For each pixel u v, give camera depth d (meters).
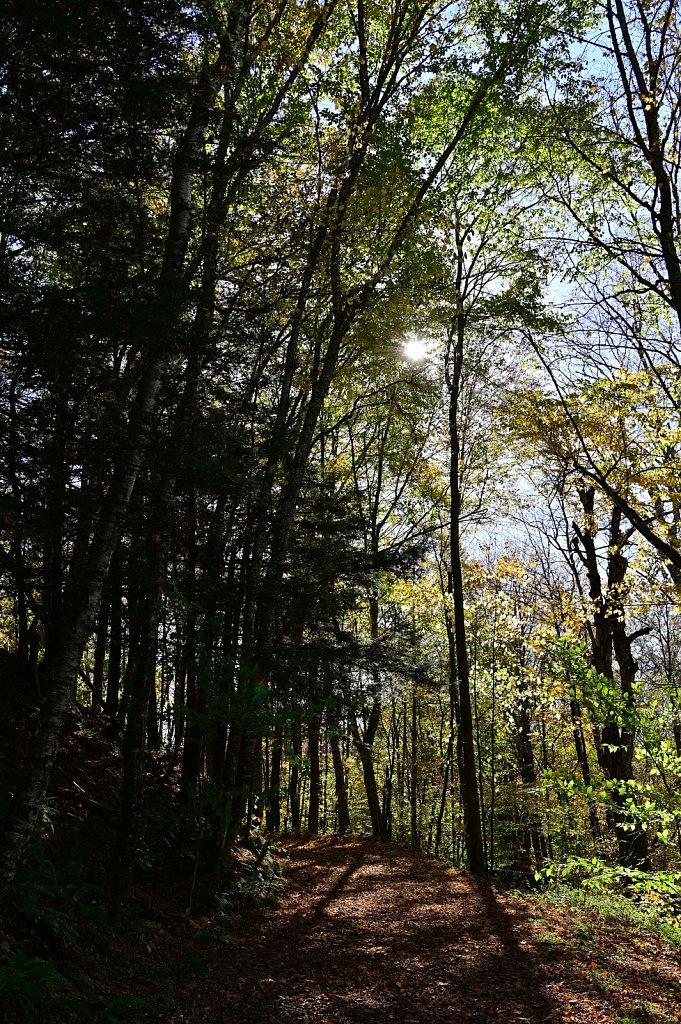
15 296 4.82
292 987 7.04
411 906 11.37
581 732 18.36
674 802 8.66
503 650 22.94
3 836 5.12
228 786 10.62
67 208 5.92
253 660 10.69
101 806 9.02
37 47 4.92
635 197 10.45
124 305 5.20
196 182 7.48
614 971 7.43
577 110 11.23
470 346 18.36
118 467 6.07
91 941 6.19
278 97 10.66
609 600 13.33
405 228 12.25
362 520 15.77
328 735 13.12
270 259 8.95
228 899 9.51
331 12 11.59
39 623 13.60
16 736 8.77
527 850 23.03
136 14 5.20
